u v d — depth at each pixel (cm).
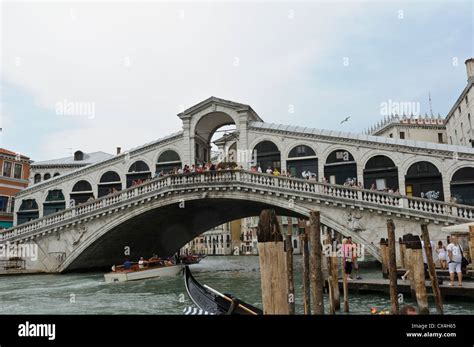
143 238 2716
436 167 2219
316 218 845
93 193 2933
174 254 3525
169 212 2436
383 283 1305
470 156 2156
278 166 2509
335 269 1127
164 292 1579
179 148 2755
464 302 1127
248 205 2398
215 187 2123
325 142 2438
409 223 1819
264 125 2586
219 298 866
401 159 2281
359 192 1911
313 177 2400
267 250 491
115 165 2914
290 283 836
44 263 2355
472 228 1284
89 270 2527
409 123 4134
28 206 3088
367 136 2398
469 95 2777
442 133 4125
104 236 2319
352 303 1212
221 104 2625
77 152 4206
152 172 2798
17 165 3556
